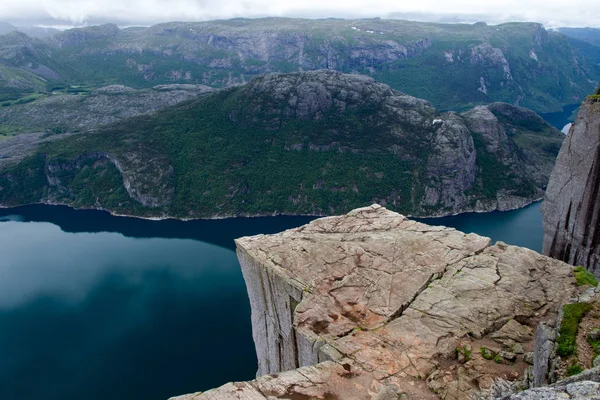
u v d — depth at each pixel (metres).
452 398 35.41
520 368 37.88
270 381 36.53
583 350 31.52
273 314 57.44
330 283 50.97
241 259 61.81
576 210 62.00
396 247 56.47
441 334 42.00
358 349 40.97
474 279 48.88
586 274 48.56
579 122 61.31
